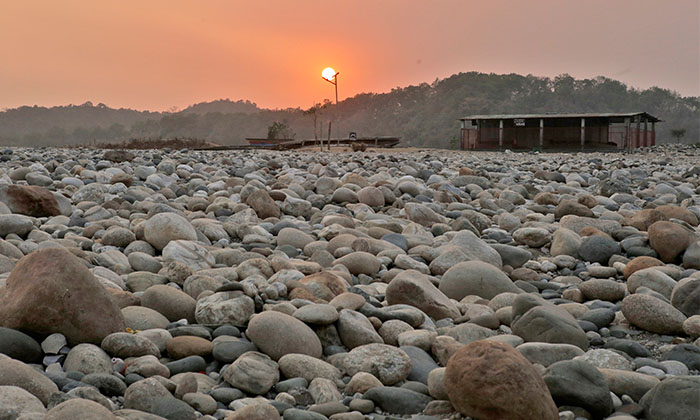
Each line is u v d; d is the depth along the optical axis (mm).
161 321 4332
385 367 3760
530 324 4355
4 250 5594
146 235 6609
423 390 3613
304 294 4836
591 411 3270
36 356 3654
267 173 14789
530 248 7828
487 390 3043
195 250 5926
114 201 8977
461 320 4910
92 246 6613
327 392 3477
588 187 14664
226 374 3643
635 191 13445
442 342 4168
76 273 3883
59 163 14422
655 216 8375
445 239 7797
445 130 178875
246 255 6219
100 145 37906
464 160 23219
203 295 4801
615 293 5641
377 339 4254
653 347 4492
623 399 3434
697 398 3121
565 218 8430
